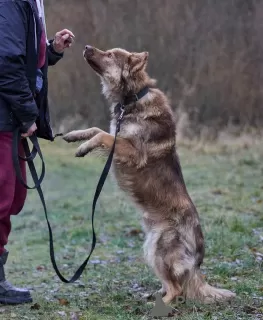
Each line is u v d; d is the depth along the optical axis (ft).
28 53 18.03
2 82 17.49
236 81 69.00
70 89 69.92
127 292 20.85
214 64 69.21
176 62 69.31
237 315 17.78
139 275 23.35
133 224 34.24
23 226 35.86
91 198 42.42
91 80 69.51
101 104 69.26
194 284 19.58
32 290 21.99
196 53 69.46
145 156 20.79
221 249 26.86
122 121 21.45
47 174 51.39
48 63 20.56
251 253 26.02
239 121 68.80
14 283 23.49
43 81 19.17
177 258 19.65
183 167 52.42
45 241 32.24
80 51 69.82
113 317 17.94
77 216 37.19
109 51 22.11
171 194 20.51
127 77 21.50
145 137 20.94
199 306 18.81
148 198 20.65
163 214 20.30
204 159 56.24
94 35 69.67
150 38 69.41
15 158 18.07
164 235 19.98
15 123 18.19
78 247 30.40
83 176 50.90
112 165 21.31
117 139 21.07
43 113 19.40
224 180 46.52
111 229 33.55
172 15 69.92
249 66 69.51
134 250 28.99
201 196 40.86
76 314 18.16
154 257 19.92
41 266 26.58
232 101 68.74
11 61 17.35
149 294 20.26
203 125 67.72
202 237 20.44
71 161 57.11
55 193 44.70
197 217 20.59
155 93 21.59
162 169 20.80
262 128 67.05
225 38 70.28
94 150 21.27
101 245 30.50
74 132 22.27
